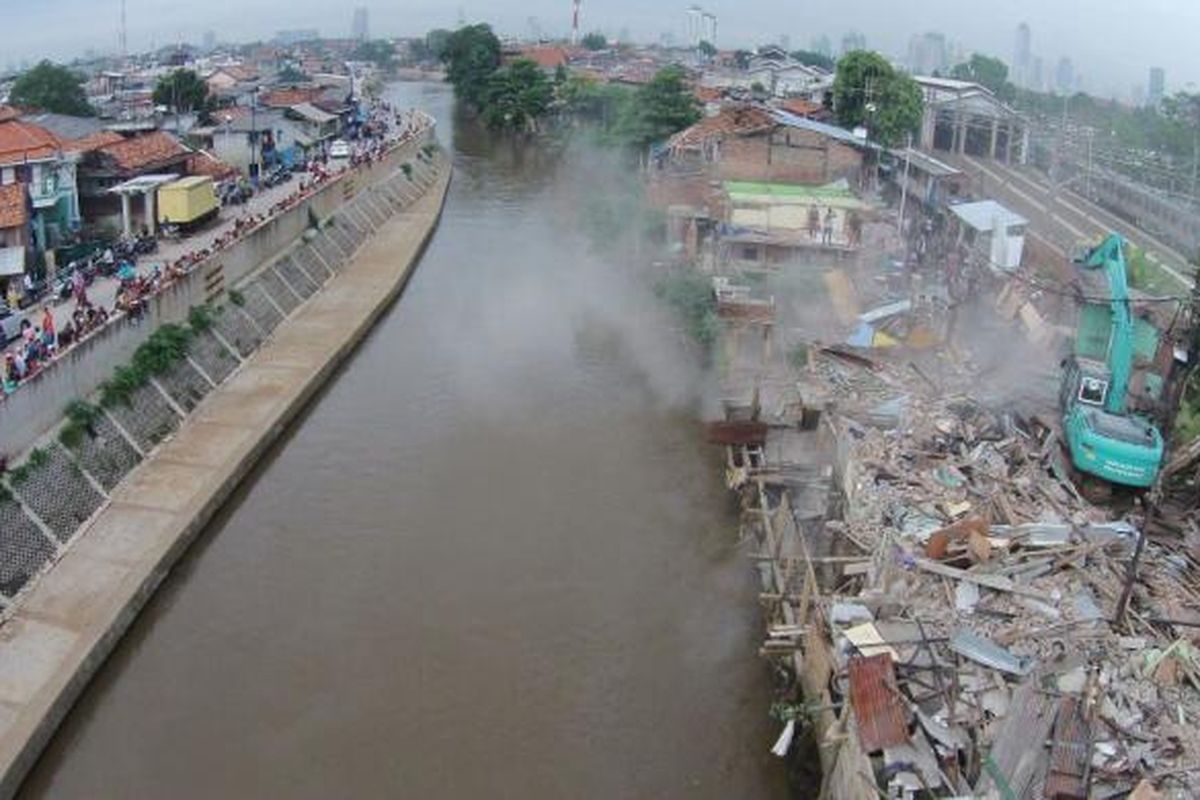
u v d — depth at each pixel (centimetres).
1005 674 2111
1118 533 2570
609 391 4559
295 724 2572
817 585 2614
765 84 12438
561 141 11106
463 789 2388
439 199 8281
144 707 2619
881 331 3997
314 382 4469
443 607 3027
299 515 3512
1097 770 1877
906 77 7906
